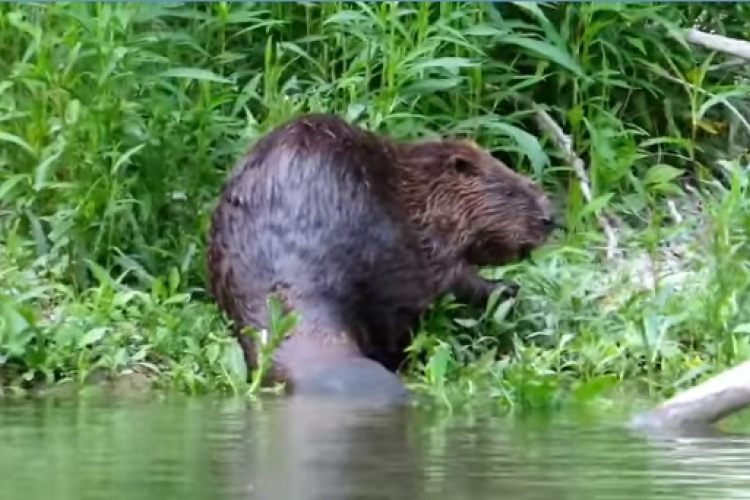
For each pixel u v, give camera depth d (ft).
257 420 25.63
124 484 18.47
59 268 36.50
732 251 34.76
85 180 37.65
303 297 33.22
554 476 19.21
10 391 30.76
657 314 34.06
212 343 32.91
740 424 24.94
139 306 35.01
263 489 18.03
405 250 34.91
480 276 37.47
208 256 34.86
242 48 44.11
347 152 34.76
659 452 21.52
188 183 38.68
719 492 18.02
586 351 32.65
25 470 19.70
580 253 37.81
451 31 41.11
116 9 39.11
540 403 28.09
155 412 26.86
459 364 33.24
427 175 36.27
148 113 39.34
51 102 38.75
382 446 22.07
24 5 41.34
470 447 22.00
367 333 34.32
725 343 32.37
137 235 37.73
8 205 38.47
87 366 32.12
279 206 33.94
